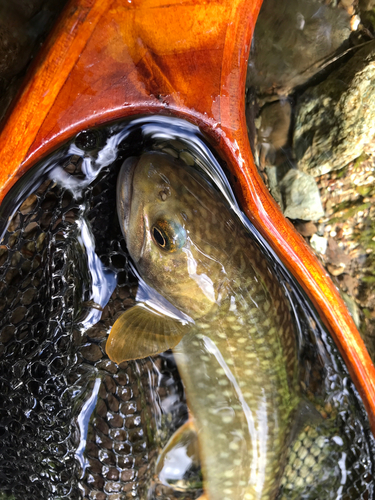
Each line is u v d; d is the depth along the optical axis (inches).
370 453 5.9
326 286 5.3
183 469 6.2
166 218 5.0
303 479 6.3
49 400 4.9
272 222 5.0
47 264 4.9
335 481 6.3
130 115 4.4
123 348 5.1
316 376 6.2
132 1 3.7
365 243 6.8
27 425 4.9
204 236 5.1
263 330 5.4
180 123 4.7
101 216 5.2
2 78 4.6
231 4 3.9
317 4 6.1
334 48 6.3
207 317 5.4
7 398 4.8
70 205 4.9
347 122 6.2
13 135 3.9
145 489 6.1
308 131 6.5
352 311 6.9
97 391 5.6
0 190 4.0
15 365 4.7
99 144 4.7
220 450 5.9
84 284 5.3
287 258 5.2
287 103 6.5
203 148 5.0
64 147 4.5
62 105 4.0
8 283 5.1
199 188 5.1
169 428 6.2
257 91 6.5
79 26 3.7
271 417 5.7
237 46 4.2
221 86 4.4
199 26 4.0
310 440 6.3
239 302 5.3
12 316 5.0
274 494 6.0
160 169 5.0
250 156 4.8
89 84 4.0
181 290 5.3
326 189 6.7
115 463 5.7
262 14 6.1
